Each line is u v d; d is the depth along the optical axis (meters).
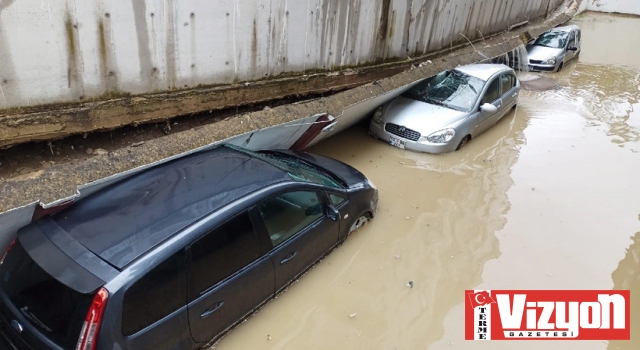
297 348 3.76
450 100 8.00
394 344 3.90
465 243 5.38
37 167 4.07
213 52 5.04
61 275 2.88
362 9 6.77
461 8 9.53
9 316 3.03
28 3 3.64
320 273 4.55
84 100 4.25
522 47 12.41
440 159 7.37
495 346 3.99
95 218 3.32
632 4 24.12
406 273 4.76
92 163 3.73
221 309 3.46
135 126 4.73
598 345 4.09
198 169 3.98
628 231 5.79
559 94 11.17
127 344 2.84
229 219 3.45
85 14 3.97
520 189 6.70
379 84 7.03
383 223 5.59
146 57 4.50
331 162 5.51
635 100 11.01
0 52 3.65
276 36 5.64
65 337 2.78
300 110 5.56
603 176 7.18
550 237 5.61
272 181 3.94
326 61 6.57
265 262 3.77
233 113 5.55
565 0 22.36
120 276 2.83
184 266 3.13
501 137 8.41
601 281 4.89
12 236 3.36
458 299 4.48
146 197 3.54
